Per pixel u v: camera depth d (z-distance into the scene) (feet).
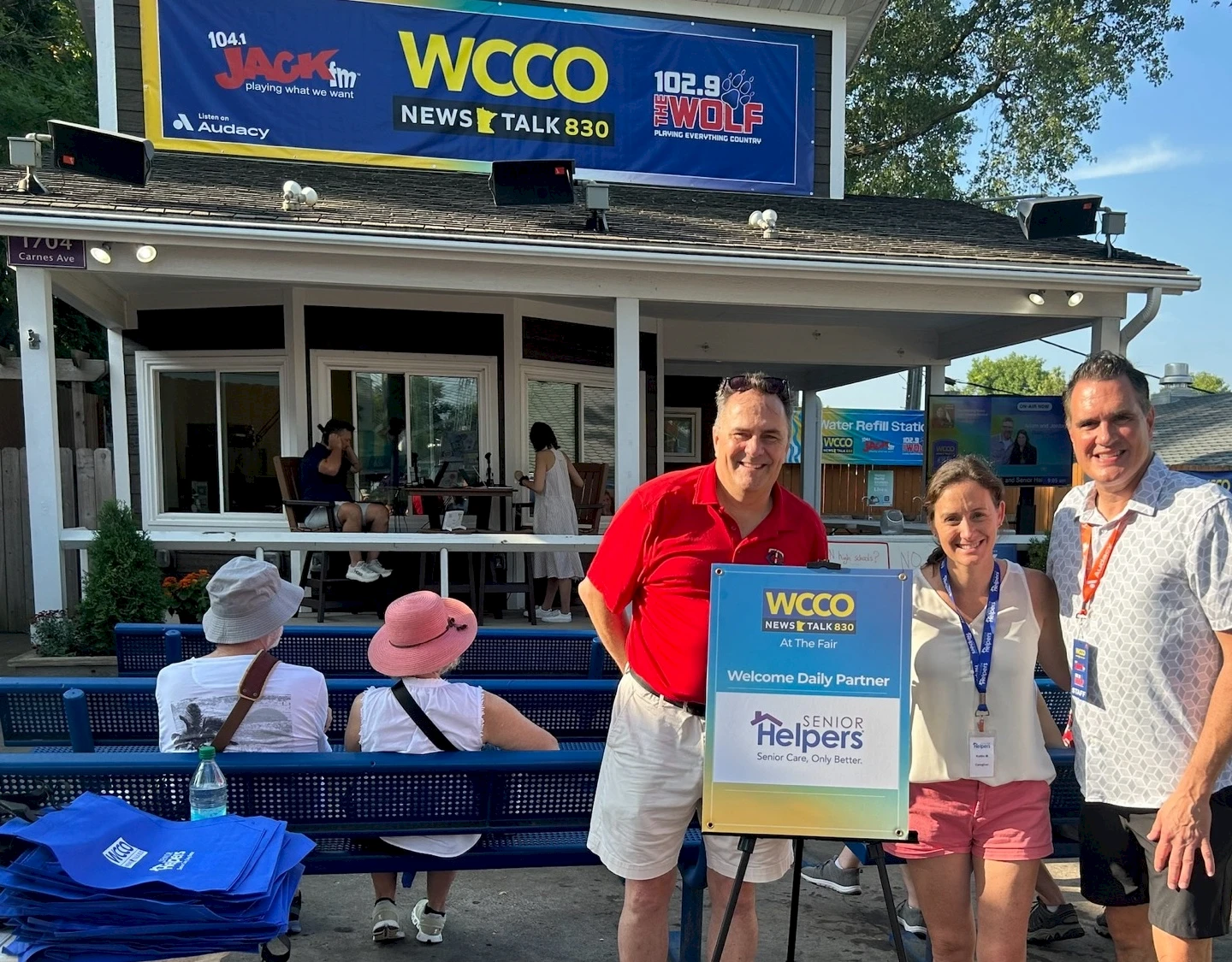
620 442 21.80
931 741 7.49
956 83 68.64
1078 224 24.81
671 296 21.85
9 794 7.61
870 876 12.40
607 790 7.55
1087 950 10.44
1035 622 7.62
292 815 8.17
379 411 26.81
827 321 31.81
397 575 25.95
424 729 8.68
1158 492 7.06
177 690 8.75
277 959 8.12
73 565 27.73
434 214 22.48
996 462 28.84
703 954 9.25
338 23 26.61
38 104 41.06
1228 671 6.51
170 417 27.43
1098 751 7.25
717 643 6.81
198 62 25.81
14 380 32.32
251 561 9.49
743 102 29.66
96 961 5.36
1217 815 6.77
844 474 64.75
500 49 27.71
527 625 24.58
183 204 20.27
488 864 8.56
